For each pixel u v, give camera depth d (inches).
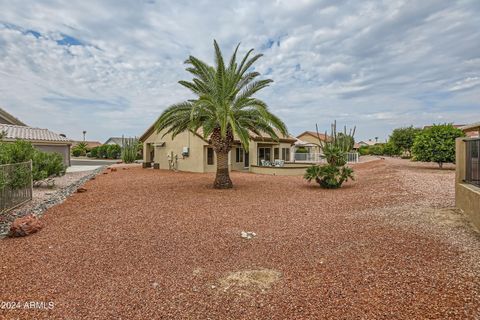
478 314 116.4
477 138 255.6
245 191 514.0
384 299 132.8
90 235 248.8
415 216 277.3
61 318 123.4
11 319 122.6
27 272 172.4
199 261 191.2
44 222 293.6
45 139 926.4
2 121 1025.5
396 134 1694.1
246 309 129.3
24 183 393.4
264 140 933.8
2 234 258.2
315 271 169.5
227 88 530.0
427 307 124.0
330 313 123.4
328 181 538.3
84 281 160.4
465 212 265.0
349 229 257.0
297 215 325.7
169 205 384.2
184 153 925.2
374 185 529.7
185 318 122.8
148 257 198.5
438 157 740.0
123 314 126.3
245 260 191.9
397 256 183.8
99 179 716.0
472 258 171.2
